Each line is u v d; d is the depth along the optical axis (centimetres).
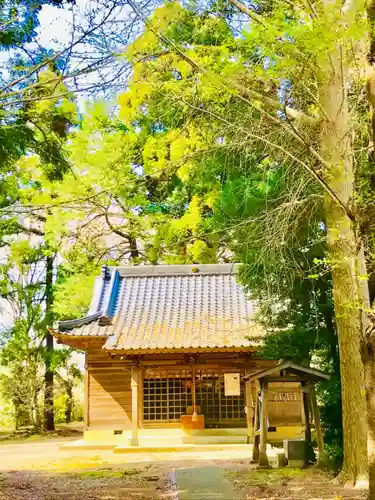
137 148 1132
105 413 1678
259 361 1634
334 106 764
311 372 980
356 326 679
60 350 2169
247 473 962
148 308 1778
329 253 781
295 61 602
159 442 1562
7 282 2134
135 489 866
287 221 863
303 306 1052
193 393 1647
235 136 854
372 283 620
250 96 758
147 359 1639
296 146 874
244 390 1662
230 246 1074
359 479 778
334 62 734
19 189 1401
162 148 973
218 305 1773
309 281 1043
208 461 1218
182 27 750
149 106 877
